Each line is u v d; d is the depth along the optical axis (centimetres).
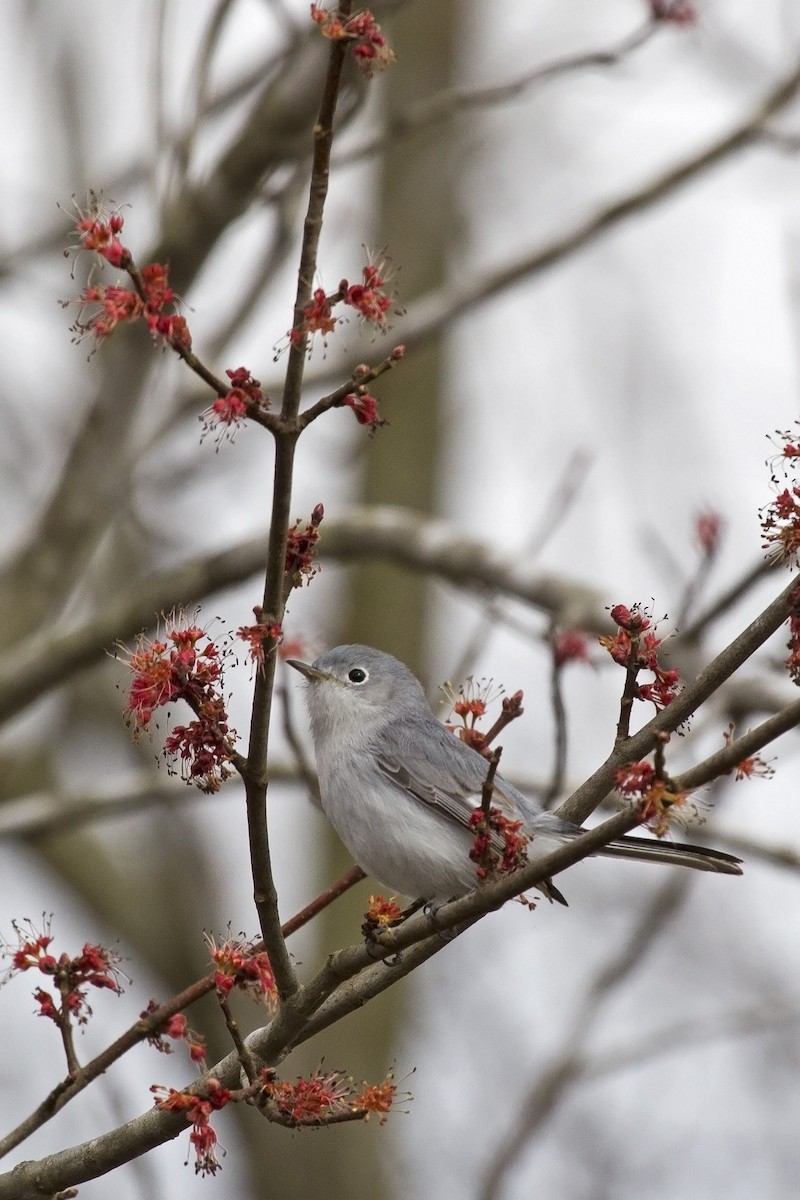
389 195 1870
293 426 566
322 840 1709
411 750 912
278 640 595
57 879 1655
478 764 915
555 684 915
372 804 902
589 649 1020
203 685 606
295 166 1205
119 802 1309
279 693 987
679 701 662
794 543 617
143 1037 667
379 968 707
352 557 1316
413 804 898
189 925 1667
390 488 1838
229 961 649
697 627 1078
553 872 620
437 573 1278
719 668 655
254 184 1199
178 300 558
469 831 892
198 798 1312
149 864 1708
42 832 1305
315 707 959
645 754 671
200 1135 614
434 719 958
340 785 920
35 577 1388
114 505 1383
